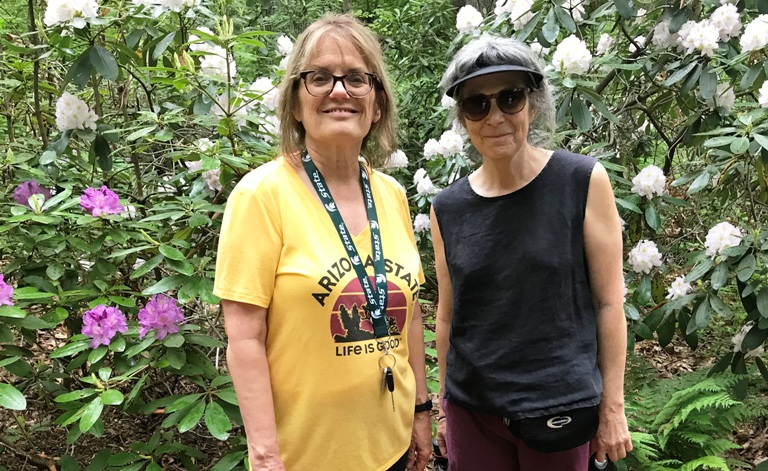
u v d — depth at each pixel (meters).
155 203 2.31
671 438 2.07
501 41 1.31
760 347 2.20
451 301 1.59
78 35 2.04
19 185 2.08
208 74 2.16
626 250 2.82
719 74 2.49
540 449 1.30
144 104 3.03
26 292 1.63
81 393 1.56
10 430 2.03
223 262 1.14
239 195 1.16
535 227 1.32
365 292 1.20
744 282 2.06
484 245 1.37
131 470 1.62
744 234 2.12
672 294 2.30
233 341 1.15
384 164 1.45
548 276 1.30
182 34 2.29
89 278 1.93
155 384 2.09
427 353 2.09
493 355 1.36
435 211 1.52
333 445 1.19
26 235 1.84
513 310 1.33
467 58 1.32
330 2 5.27
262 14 5.11
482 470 1.50
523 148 1.36
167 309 1.69
